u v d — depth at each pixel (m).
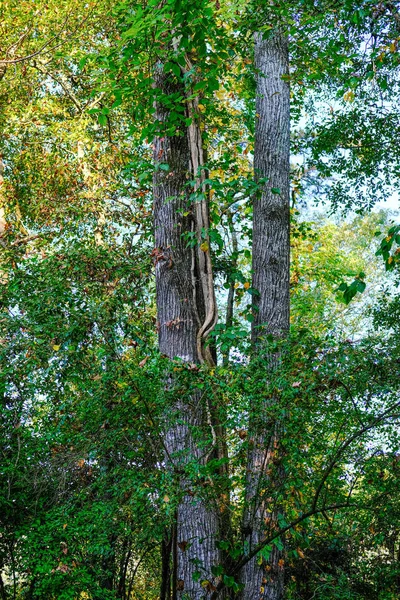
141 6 6.57
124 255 8.95
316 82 11.90
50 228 11.48
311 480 6.00
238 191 7.91
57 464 6.71
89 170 11.57
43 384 7.18
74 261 8.21
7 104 12.19
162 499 5.93
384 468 5.88
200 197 7.24
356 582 7.23
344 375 5.70
